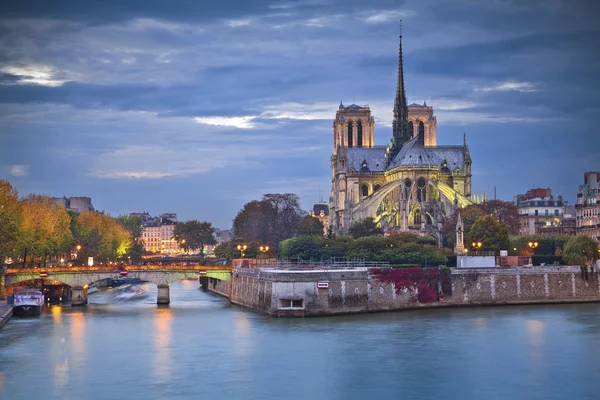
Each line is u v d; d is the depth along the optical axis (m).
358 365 141.12
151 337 169.12
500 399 122.69
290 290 194.38
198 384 130.38
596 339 161.88
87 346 159.88
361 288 199.38
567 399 123.00
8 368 141.50
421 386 128.88
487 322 183.00
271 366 141.12
